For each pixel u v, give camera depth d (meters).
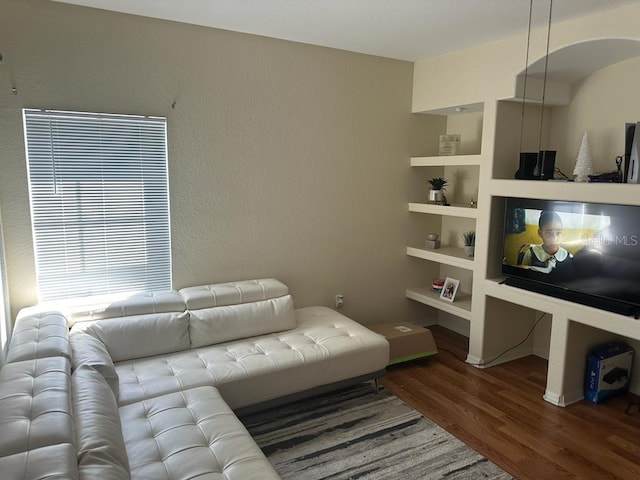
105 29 2.96
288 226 3.84
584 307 2.96
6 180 2.81
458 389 3.41
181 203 3.37
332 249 4.10
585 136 3.18
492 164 3.55
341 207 4.09
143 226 3.27
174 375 2.67
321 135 3.88
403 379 3.57
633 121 3.16
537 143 3.71
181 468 1.82
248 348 3.07
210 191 3.47
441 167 4.61
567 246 3.09
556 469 2.50
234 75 3.43
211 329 3.12
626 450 2.67
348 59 3.90
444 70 3.93
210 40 3.30
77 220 3.05
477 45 3.61
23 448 1.43
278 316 3.35
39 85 2.82
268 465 1.88
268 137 3.64
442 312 4.81
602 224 2.87
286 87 3.65
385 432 2.83
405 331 3.88
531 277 3.38
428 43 3.61
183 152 3.33
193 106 3.31
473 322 3.82
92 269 3.15
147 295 3.17
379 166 4.23
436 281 4.45
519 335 3.97
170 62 3.19
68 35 2.86
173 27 3.16
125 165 3.15
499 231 3.67
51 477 1.31
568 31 3.00
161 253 3.36
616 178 2.96
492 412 3.08
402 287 4.57
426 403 3.19
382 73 4.10
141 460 1.86
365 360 3.16
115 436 1.72
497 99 3.46
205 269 3.53
